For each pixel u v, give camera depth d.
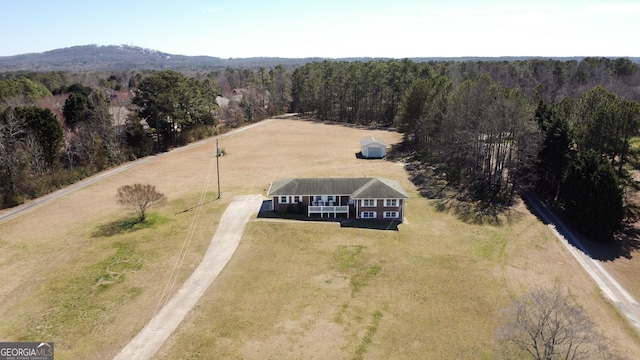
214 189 57.56
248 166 70.50
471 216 48.66
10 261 36.81
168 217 47.25
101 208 49.97
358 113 118.06
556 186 53.25
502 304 31.17
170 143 86.25
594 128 49.09
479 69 153.75
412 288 33.25
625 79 126.38
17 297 31.39
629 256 39.78
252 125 114.19
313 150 82.94
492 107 56.19
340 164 71.50
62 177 58.47
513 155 57.47
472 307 30.80
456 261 37.84
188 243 40.75
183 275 34.91
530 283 34.44
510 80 130.00
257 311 30.03
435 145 65.88
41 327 28.03
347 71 118.69
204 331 27.83
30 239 41.22
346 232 43.50
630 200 50.53
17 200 50.97
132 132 76.75
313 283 33.81
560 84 124.44
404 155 77.50
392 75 107.56
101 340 26.92
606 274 36.47
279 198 48.12
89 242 40.62
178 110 85.69
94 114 71.69
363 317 29.42
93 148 67.00
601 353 24.91
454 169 61.47
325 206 47.53
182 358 25.38
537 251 40.41
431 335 27.58
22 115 58.59
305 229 44.12
